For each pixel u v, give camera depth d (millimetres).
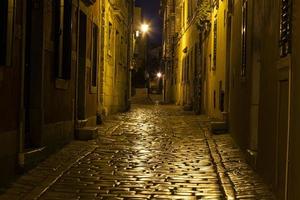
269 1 7875
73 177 8586
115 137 14156
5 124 7664
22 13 8281
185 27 32750
